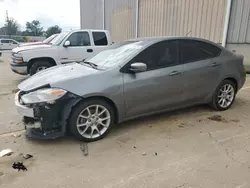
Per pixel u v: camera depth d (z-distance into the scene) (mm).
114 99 2996
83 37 7414
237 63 4113
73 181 2176
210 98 3934
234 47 8047
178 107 3672
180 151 2709
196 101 3807
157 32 11844
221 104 4070
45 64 6871
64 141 3002
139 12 13219
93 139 2973
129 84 3076
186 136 3104
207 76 3744
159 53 3361
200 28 9180
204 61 3717
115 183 2141
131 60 3148
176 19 10398
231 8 7863
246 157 2568
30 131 2955
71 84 2791
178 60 3498
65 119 2775
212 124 3508
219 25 8359
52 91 2705
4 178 2217
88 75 2918
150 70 3246
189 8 9578
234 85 4180
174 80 3424
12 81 7473
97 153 2689
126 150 2746
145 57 3246
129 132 3246
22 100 2832
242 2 7520
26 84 3082
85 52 7363
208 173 2279
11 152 2693
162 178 2205
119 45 3885
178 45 3533
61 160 2539
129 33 14547
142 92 3191
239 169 2344
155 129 3340
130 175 2260
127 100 3107
